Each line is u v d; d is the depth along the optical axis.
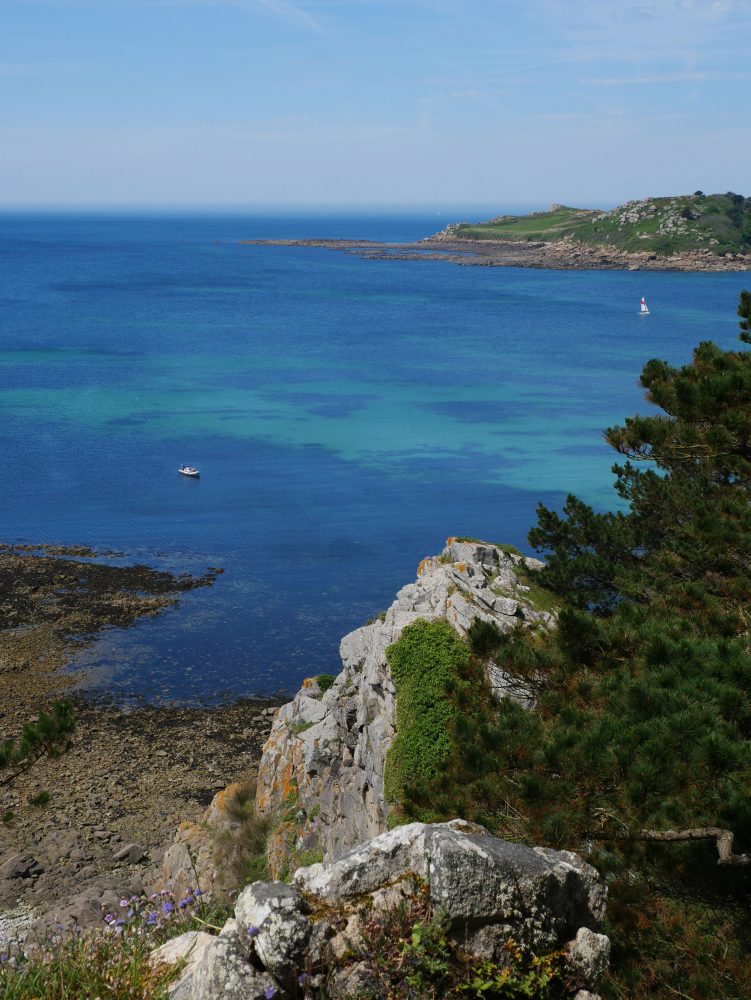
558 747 11.18
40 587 55.06
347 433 94.19
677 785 10.32
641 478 22.50
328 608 53.50
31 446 88.00
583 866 6.20
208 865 24.86
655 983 9.96
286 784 25.78
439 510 70.88
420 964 5.28
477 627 14.05
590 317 193.12
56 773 36.19
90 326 173.62
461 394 113.25
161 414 102.00
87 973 6.06
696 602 16.48
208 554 61.50
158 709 42.00
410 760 18.80
